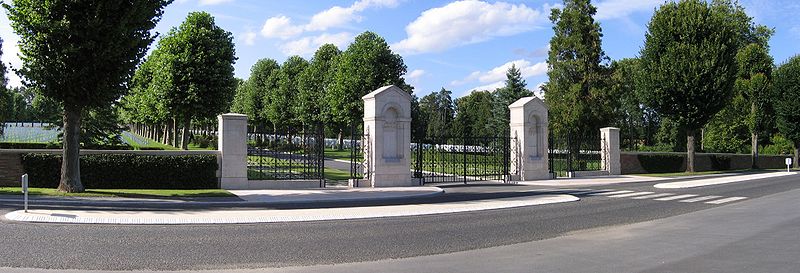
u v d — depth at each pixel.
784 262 8.23
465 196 20.27
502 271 7.81
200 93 35.22
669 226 12.47
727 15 52.22
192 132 66.50
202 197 18.39
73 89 17.83
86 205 15.36
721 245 9.80
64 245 9.34
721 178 31.50
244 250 9.25
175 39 35.12
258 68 66.75
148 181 20.69
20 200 16.17
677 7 37.78
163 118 38.03
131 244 9.57
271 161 30.14
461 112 88.44
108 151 20.41
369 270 7.87
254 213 13.87
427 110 114.62
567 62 42.88
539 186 25.81
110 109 30.06
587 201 18.41
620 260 8.57
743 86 48.00
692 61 35.59
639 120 82.69
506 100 71.69
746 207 16.25
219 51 35.94
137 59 18.98
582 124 42.38
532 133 30.11
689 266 8.04
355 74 46.09
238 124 21.64
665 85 36.34
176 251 9.04
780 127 47.66
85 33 17.62
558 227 12.39
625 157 36.78
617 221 13.45
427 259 8.73
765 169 46.59
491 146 34.75
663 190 23.23
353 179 23.30
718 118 51.47
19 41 17.66
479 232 11.59
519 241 10.52
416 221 13.22
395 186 23.92
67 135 18.45
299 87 58.19
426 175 28.52
